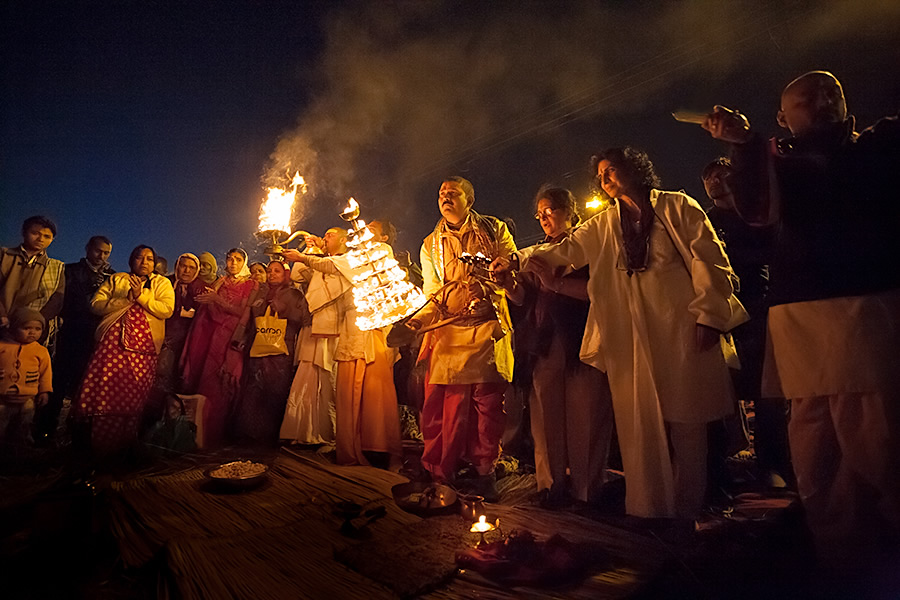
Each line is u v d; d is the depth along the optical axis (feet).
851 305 7.73
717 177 12.03
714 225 12.14
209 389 17.48
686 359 9.25
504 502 11.87
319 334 15.88
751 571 7.95
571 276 11.53
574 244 10.84
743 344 11.80
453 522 10.23
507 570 8.18
